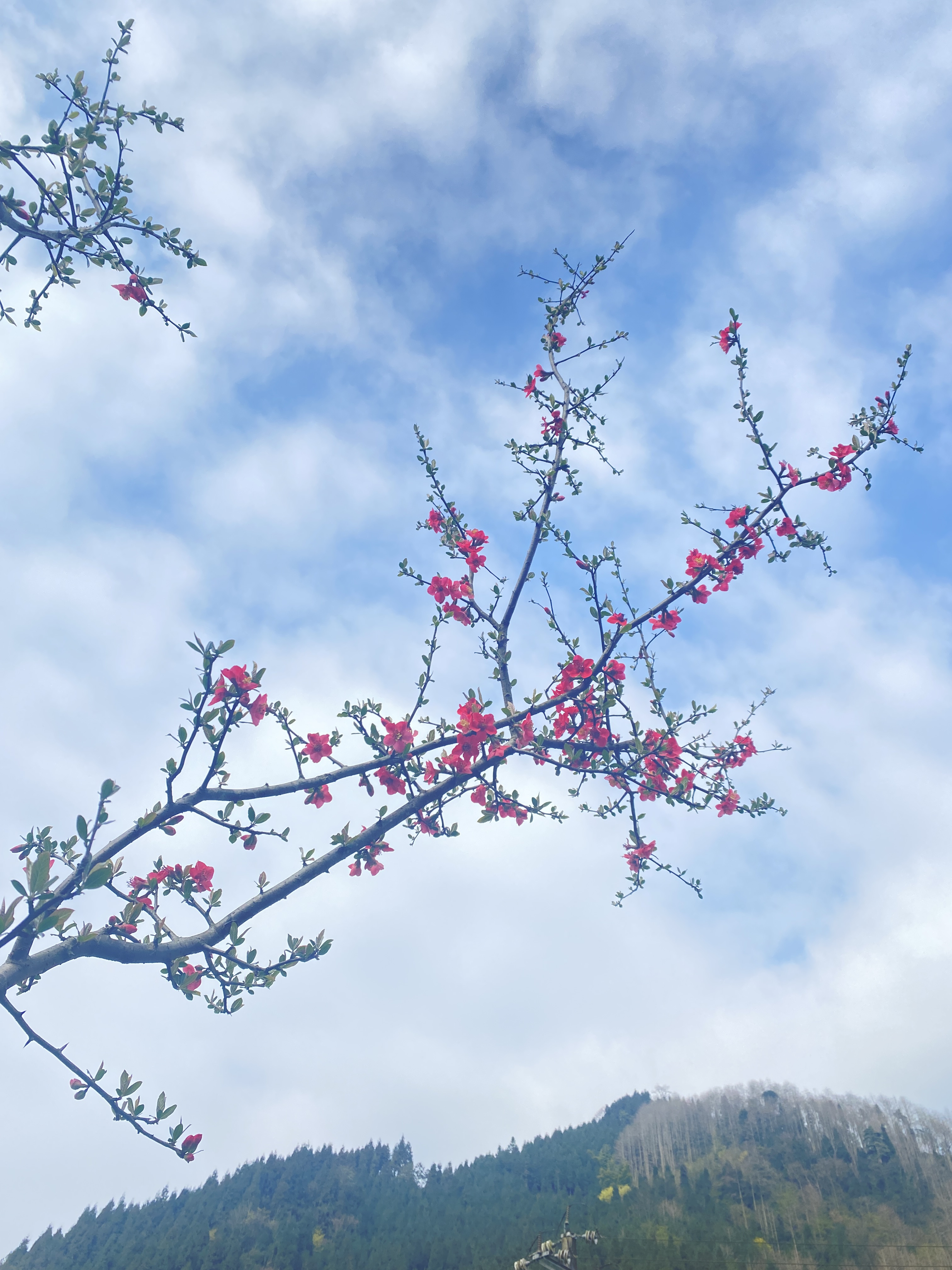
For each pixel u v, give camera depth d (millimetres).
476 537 6355
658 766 6070
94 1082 3488
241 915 4098
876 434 5473
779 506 5742
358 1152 114375
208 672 4160
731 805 6758
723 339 5891
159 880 4539
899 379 5516
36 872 3186
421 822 5871
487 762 5207
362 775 5004
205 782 4258
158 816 4020
